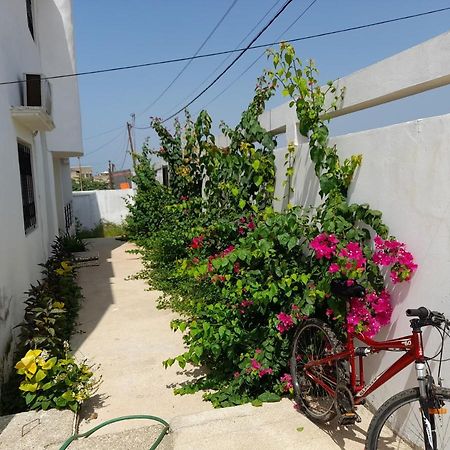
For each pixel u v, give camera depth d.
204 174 7.35
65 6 9.55
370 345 2.61
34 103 5.89
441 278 2.45
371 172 3.07
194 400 3.62
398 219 2.79
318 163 3.57
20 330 4.54
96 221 17.94
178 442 2.84
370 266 2.92
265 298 3.46
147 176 12.90
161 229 10.22
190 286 6.25
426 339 2.56
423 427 2.18
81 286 7.32
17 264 4.80
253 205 4.81
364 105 3.62
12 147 5.14
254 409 3.22
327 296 3.10
